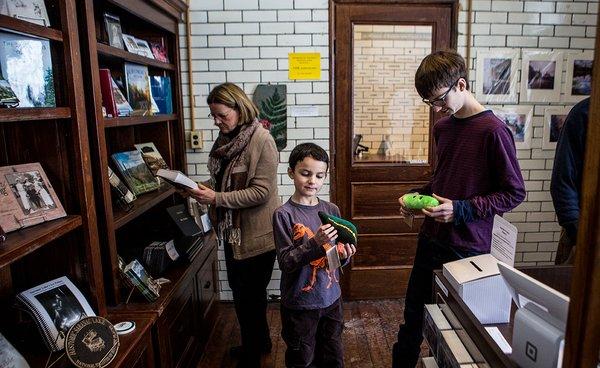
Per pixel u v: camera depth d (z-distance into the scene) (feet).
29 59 3.89
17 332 4.38
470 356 3.24
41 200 4.17
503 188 4.78
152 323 5.01
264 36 8.91
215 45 8.93
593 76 1.70
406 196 5.26
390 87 9.49
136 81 6.67
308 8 8.82
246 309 6.40
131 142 7.44
